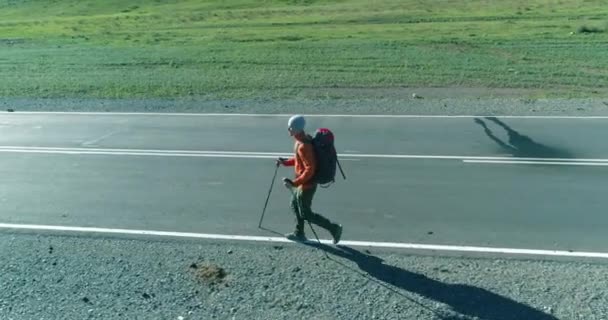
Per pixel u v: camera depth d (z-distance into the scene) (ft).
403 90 70.18
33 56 102.37
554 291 25.00
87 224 33.32
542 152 43.86
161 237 31.37
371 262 28.02
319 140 29.01
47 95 72.13
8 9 197.67
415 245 29.73
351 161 42.96
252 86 74.33
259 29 128.57
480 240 30.07
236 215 34.04
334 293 25.30
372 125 53.11
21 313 24.34
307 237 31.01
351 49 98.27
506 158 42.83
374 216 33.37
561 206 33.96
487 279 26.20
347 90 70.95
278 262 28.25
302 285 26.03
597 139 46.55
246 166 42.70
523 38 103.40
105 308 24.61
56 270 27.91
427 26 122.21
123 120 57.82
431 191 36.83
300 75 79.92
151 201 36.52
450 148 45.55
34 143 50.31
